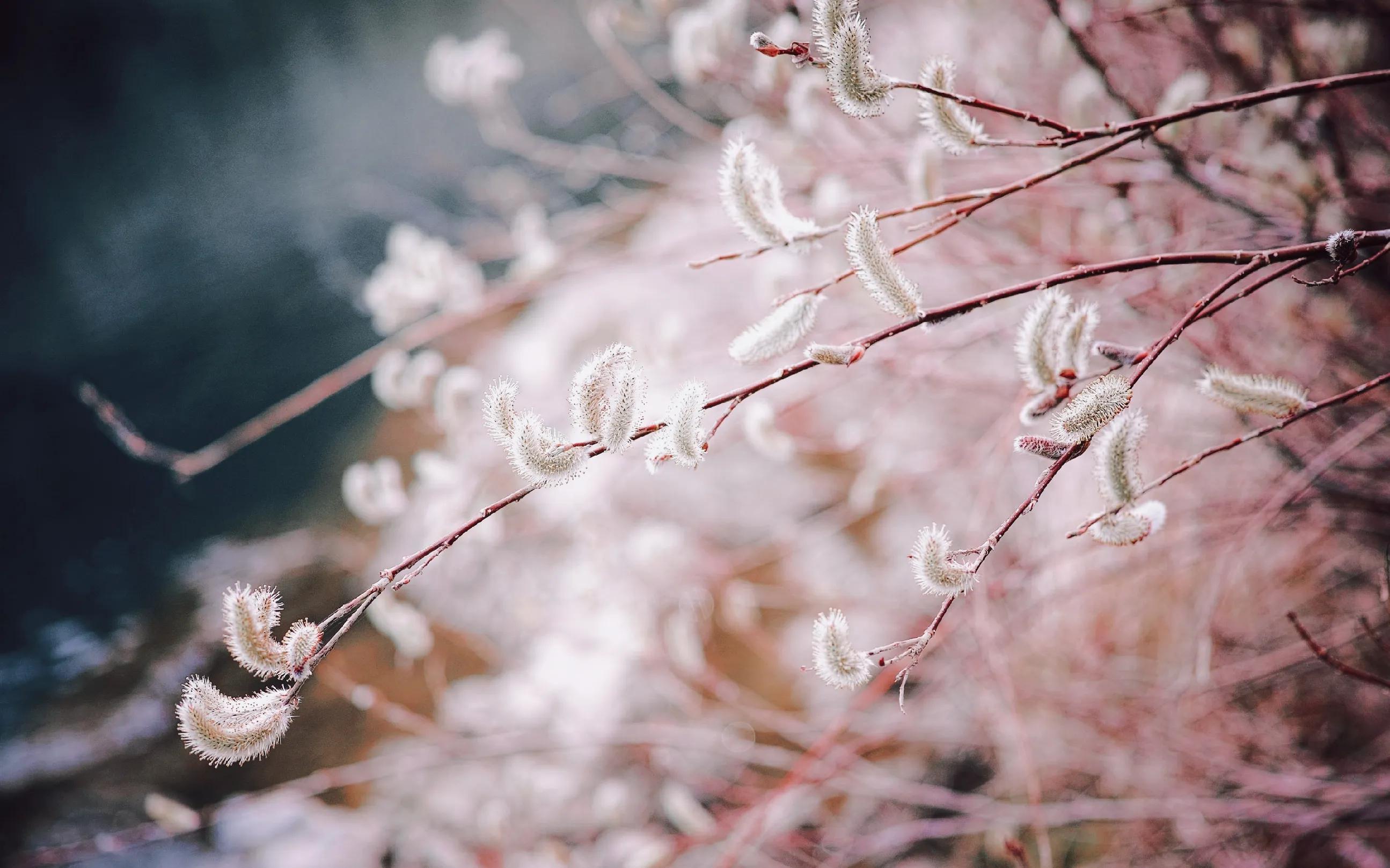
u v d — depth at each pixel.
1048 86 1.14
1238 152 0.93
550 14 3.46
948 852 1.11
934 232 0.68
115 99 3.50
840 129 1.18
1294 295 0.97
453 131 3.36
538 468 0.64
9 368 2.68
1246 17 0.94
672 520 1.58
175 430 2.35
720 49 0.89
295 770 1.45
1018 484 1.28
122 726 1.60
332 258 2.87
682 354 1.07
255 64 3.77
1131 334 1.01
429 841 1.26
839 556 1.52
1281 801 0.92
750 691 1.37
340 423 2.24
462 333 2.21
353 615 0.65
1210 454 0.65
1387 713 1.01
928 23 1.40
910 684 1.22
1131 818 0.89
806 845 1.05
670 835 1.19
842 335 1.05
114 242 3.21
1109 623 1.14
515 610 1.41
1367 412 0.95
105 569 1.98
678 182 1.35
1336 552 1.06
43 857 1.26
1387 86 1.01
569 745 1.10
